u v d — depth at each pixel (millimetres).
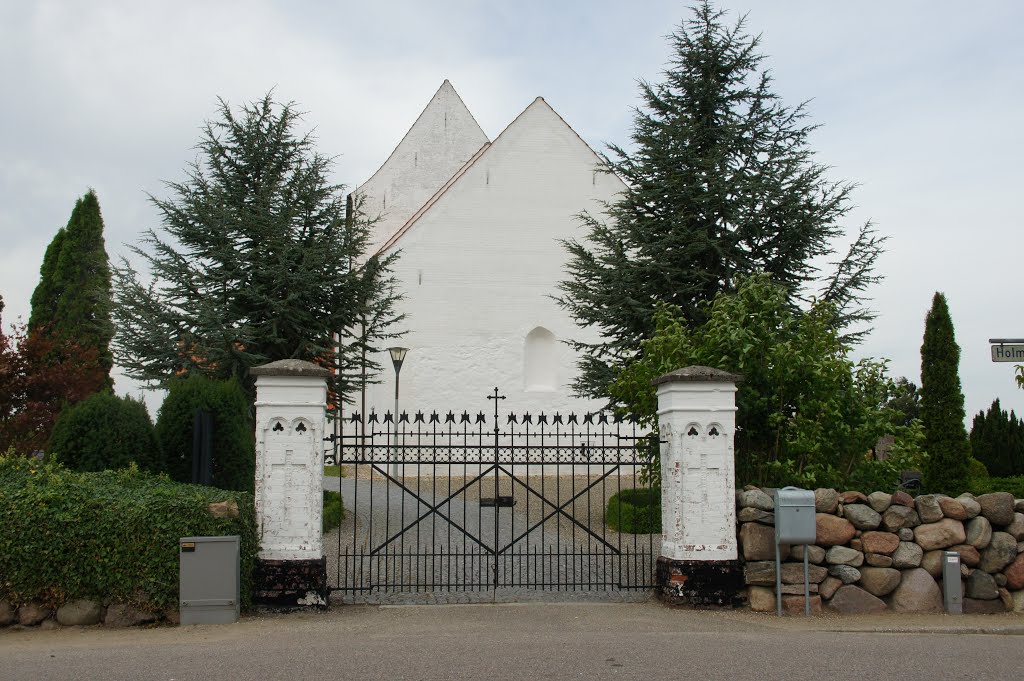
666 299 17781
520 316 28109
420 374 27609
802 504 9477
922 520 9977
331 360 18312
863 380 12359
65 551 8734
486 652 7547
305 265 17141
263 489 9531
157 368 16750
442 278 28000
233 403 13281
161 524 8914
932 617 9508
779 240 17766
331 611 9477
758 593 9664
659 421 10414
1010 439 26984
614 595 10336
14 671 6895
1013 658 7559
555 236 28484
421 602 9945
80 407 11562
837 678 6770
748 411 11391
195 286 17016
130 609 8781
